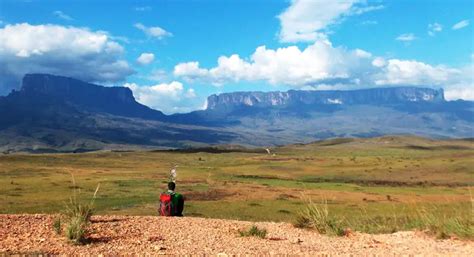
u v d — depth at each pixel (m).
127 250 9.08
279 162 148.00
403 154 199.88
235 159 165.75
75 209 11.45
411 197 58.44
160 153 199.62
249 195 58.56
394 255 9.34
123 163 140.75
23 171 96.19
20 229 10.54
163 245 9.63
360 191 69.56
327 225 12.41
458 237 11.58
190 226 12.00
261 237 10.97
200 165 139.50
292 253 9.20
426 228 12.91
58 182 68.69
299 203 49.59
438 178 102.00
